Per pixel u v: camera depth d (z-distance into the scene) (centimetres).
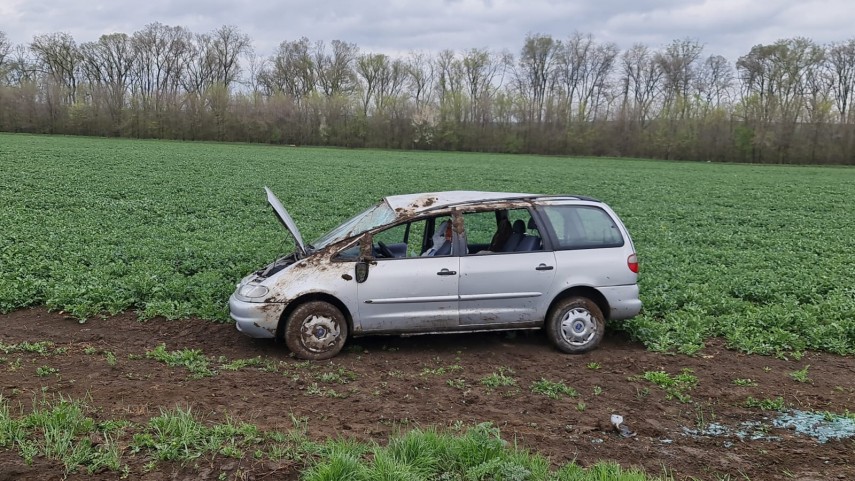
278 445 487
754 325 927
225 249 1404
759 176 5169
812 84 9162
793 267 1410
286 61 11369
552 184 4025
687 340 857
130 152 5119
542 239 813
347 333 785
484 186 3709
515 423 579
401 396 648
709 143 8006
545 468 466
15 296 957
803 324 919
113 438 485
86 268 1180
